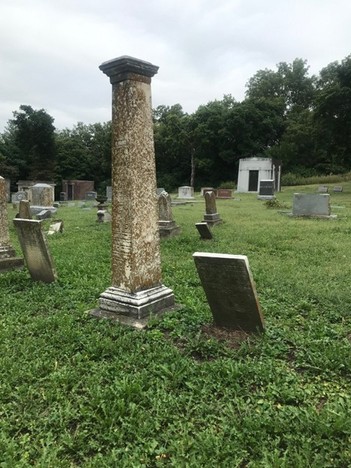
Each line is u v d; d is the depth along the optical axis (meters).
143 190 5.14
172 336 4.55
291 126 54.75
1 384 3.52
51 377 3.62
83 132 73.81
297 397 3.21
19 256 9.09
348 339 4.39
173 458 2.58
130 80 4.85
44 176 58.66
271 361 3.80
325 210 16.06
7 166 55.88
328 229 12.38
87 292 6.29
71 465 2.61
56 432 2.94
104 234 13.20
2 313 5.54
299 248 9.48
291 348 4.18
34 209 21.89
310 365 3.73
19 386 3.50
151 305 5.14
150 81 5.11
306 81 66.06
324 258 8.35
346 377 3.55
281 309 5.29
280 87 66.75
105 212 17.64
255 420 2.89
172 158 60.88
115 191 5.16
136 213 5.06
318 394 3.29
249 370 3.57
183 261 8.45
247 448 2.67
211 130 55.91
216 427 2.93
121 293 5.19
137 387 3.36
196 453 2.63
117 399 3.22
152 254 5.36
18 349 4.25
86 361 3.99
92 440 2.82
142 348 4.18
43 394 3.38
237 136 55.09
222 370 3.61
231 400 3.20
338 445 2.62
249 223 14.72
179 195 35.09
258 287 6.33
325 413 2.91
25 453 2.69
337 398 3.20
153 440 2.78
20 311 5.55
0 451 2.69
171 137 58.91
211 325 4.80
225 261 4.32
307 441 2.65
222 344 4.21
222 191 35.03
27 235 6.96
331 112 34.47
